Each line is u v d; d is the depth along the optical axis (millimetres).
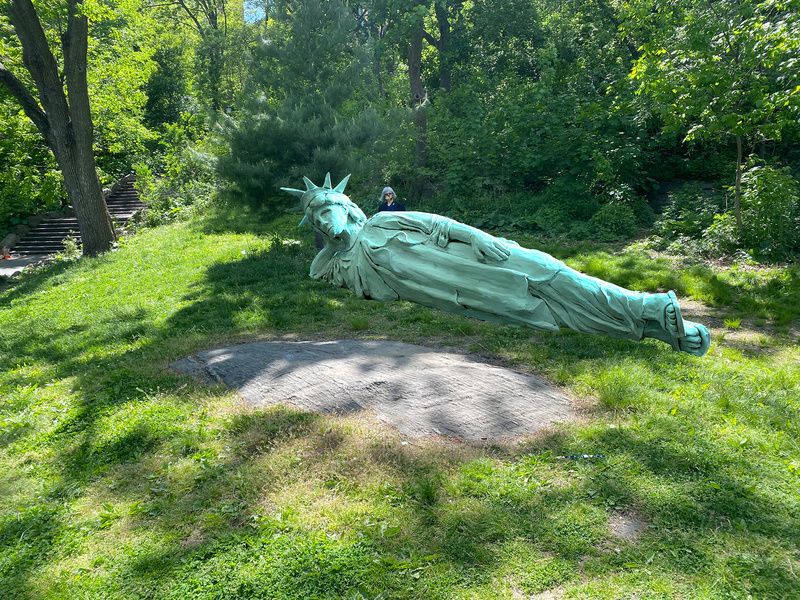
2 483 4809
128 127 23375
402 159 17812
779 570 3189
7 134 20484
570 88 20109
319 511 3863
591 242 13883
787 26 11508
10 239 22234
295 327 8609
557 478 4070
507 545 3469
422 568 3338
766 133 11898
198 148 22844
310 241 14938
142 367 6879
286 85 13414
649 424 4746
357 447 4465
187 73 34406
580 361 6332
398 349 6402
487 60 25391
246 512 3961
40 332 10148
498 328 7863
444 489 3994
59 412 6055
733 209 12797
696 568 3232
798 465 4156
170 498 4242
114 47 21203
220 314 9633
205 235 17172
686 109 12305
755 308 8930
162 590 3389
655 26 16250
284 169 12789
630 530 3559
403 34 20422
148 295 11734
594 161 16047
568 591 3121
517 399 5098
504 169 17562
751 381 5820
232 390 5777
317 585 3299
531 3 24844
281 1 13516
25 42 16344
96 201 17828
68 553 3836
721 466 4141
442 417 4781
